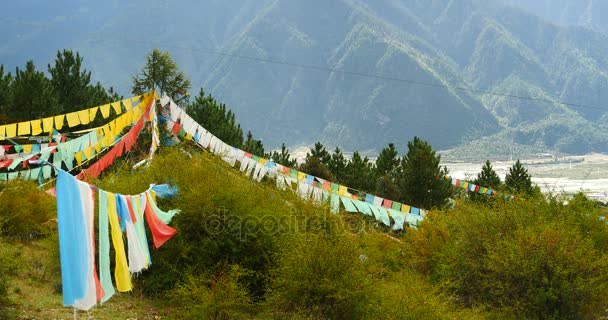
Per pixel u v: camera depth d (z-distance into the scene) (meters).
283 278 12.84
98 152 18.97
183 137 22.77
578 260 13.81
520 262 14.02
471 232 16.23
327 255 12.64
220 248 13.91
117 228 10.14
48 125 18.23
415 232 18.88
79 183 9.04
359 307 12.64
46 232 15.87
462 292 15.75
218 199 14.01
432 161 31.52
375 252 16.62
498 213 16.53
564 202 18.02
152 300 13.59
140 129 20.77
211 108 34.38
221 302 12.17
